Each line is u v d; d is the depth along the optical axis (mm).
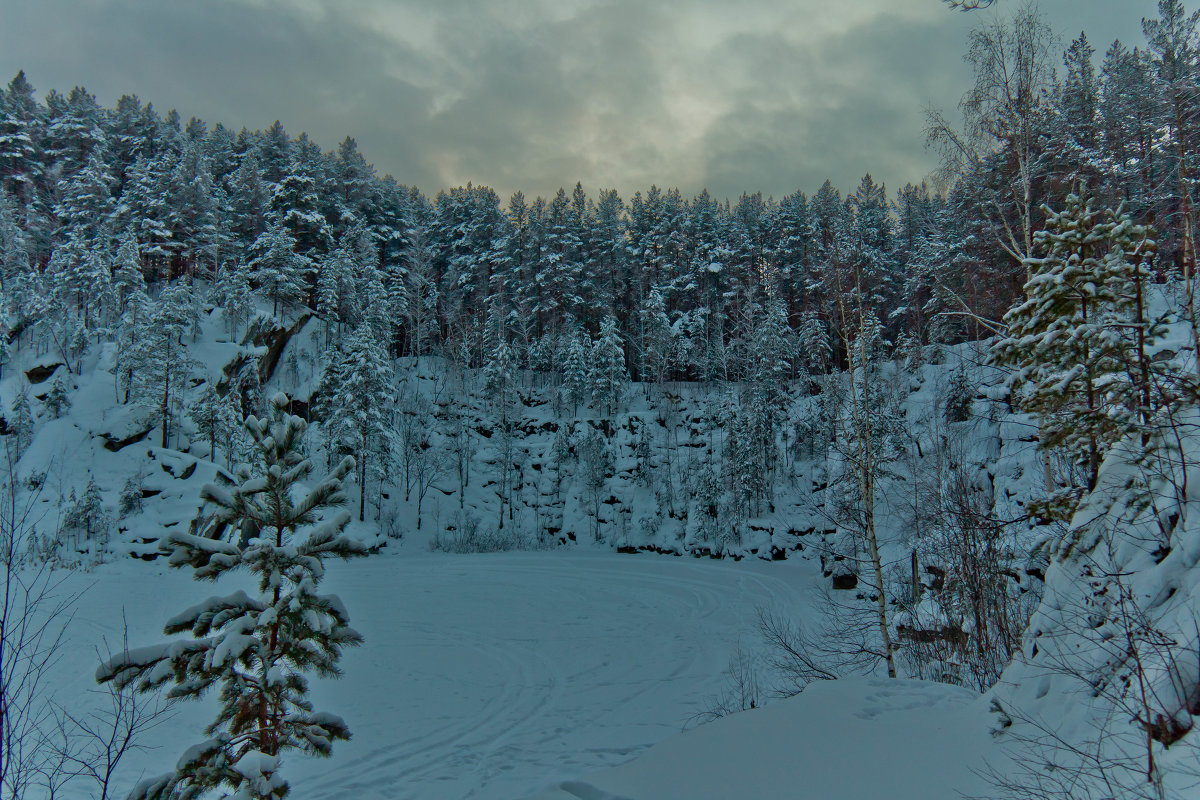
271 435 5105
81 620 19875
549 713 14438
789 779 5398
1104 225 8367
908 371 32688
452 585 31609
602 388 55219
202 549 4684
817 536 40031
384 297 54469
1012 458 15844
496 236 68500
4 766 5086
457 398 57625
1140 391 7480
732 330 54688
